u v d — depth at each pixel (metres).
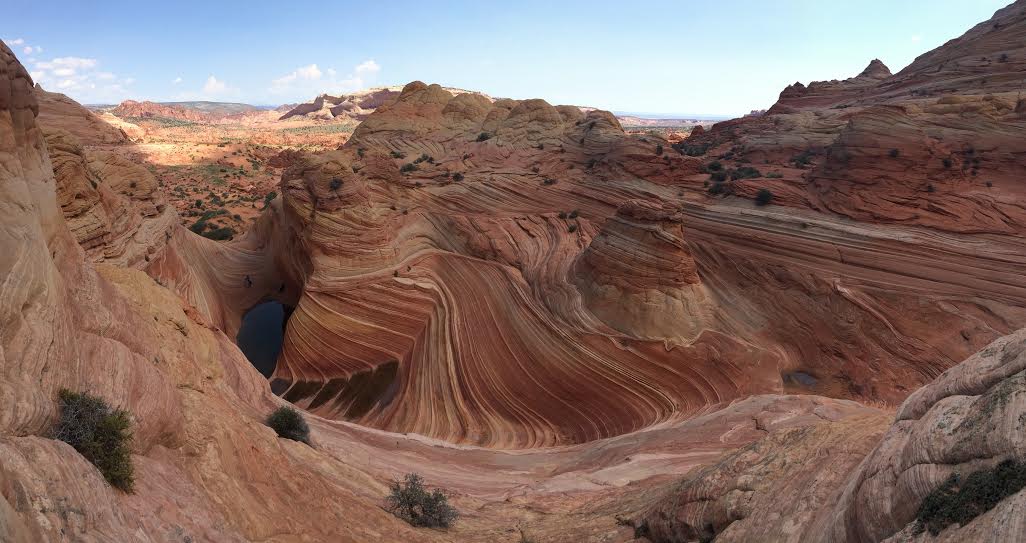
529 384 27.41
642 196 44.41
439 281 35.34
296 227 36.09
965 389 6.73
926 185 37.72
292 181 35.09
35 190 9.20
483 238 38.25
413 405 28.20
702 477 10.60
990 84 69.06
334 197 33.91
